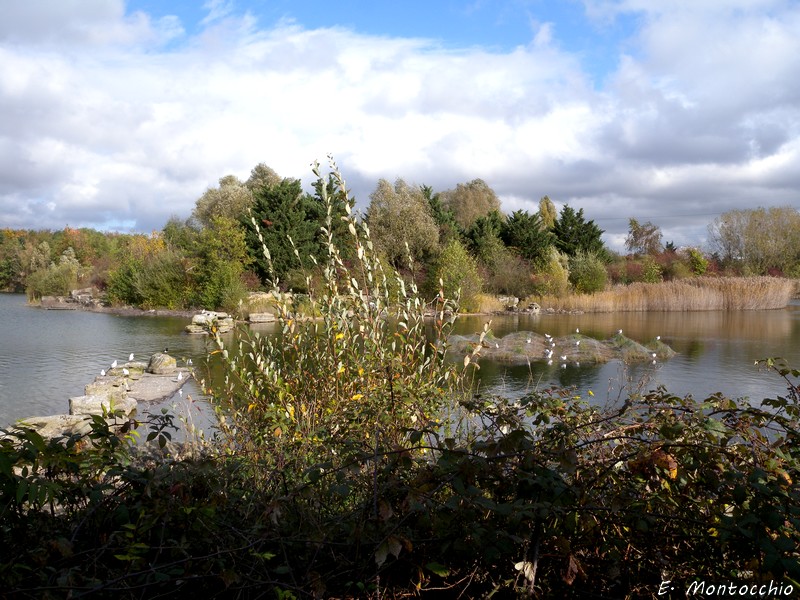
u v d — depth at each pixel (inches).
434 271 1246.9
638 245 2273.6
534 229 1731.1
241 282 1242.0
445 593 102.3
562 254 1759.4
